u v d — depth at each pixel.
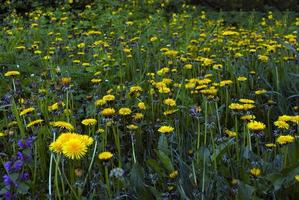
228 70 3.68
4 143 2.38
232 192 1.80
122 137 2.51
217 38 5.27
